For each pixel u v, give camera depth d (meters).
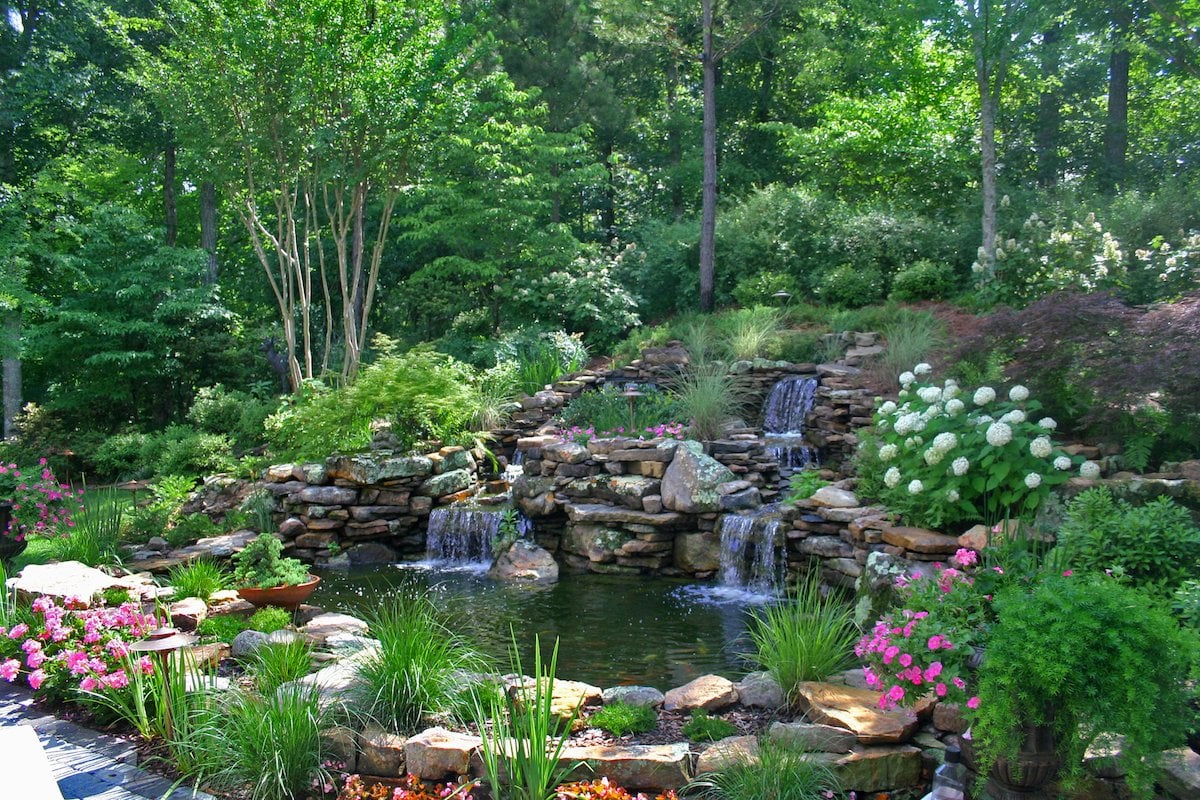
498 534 10.82
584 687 5.10
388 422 12.62
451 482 11.98
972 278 16.73
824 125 23.80
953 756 3.82
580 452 11.23
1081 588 3.44
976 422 7.70
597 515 10.47
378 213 22.19
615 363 17.11
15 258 17.20
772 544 9.32
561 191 21.91
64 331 18.48
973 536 6.92
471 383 15.45
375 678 4.80
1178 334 7.27
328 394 12.73
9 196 17.80
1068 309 7.96
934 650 3.83
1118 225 15.76
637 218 27.94
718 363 15.09
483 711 4.73
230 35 13.66
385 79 14.32
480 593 9.25
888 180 22.22
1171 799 3.66
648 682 6.29
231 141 14.90
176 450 14.07
